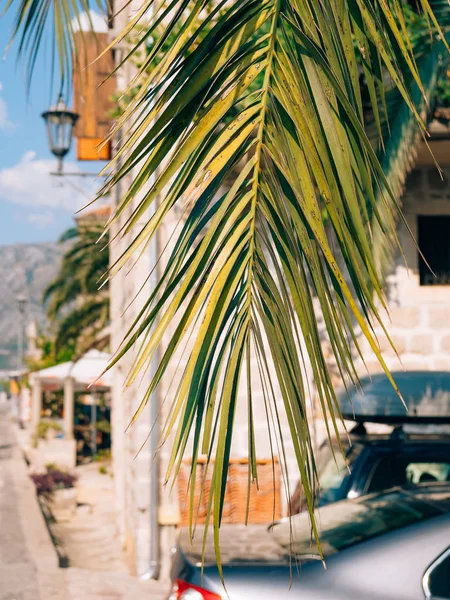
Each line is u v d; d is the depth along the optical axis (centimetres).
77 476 1802
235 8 183
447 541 330
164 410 793
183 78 175
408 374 551
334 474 523
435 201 836
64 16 390
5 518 1177
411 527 342
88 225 1862
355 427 589
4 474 1834
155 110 176
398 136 548
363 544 340
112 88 1136
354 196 167
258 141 171
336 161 168
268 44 177
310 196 164
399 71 191
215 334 161
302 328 160
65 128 1089
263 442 759
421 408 529
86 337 1969
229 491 751
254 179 168
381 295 166
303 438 157
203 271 174
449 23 498
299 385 159
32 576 796
